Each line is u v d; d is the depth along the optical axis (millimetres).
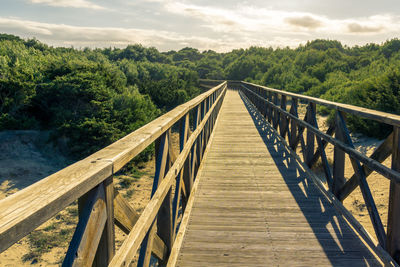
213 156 6680
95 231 1170
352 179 3295
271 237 3221
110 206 1330
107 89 27891
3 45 43094
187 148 3518
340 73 41562
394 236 2447
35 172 21312
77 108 24828
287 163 6070
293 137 6355
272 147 7492
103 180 1229
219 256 2883
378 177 9328
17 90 26312
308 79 43438
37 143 24203
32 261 9320
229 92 35344
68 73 31406
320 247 3016
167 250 2736
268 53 140875
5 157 22109
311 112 4914
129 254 1449
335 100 22266
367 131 14617
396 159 2393
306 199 4238
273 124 9664
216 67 118312
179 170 3023
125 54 147875
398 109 14289
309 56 60906
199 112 5617
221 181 5047
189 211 3742
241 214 3791
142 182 16938
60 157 23234
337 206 3676
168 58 158000
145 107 30969
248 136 8961
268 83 58250
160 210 2699
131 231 1606
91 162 1259
